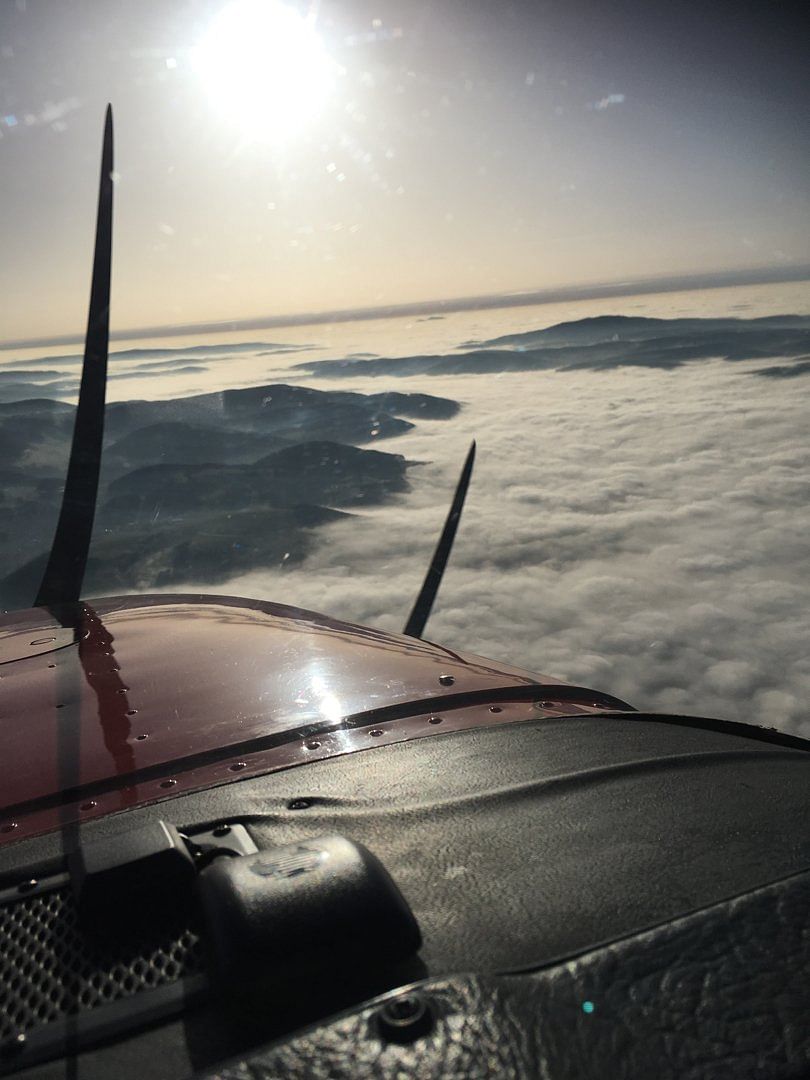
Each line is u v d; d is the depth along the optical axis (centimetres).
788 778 210
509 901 140
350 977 111
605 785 205
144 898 139
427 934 128
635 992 95
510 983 95
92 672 377
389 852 168
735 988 96
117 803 235
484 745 255
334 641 425
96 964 129
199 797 221
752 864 150
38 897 147
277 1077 79
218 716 308
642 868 151
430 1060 81
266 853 123
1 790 253
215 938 111
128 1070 106
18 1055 111
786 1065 84
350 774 230
